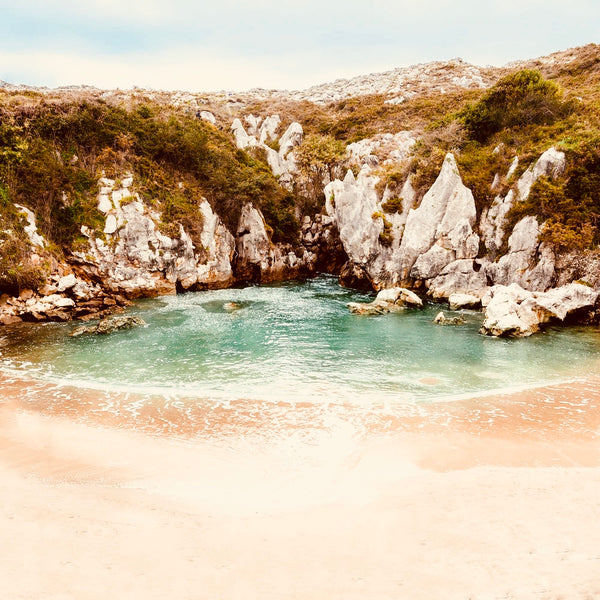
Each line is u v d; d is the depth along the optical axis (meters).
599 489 9.34
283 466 10.63
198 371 17.17
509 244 29.50
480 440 11.98
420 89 64.94
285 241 44.75
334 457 11.06
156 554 7.22
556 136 32.31
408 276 33.12
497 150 34.00
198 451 11.38
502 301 23.72
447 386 15.92
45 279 25.64
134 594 6.25
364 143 49.38
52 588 6.33
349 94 75.00
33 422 12.96
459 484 9.67
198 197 36.00
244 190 39.19
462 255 31.27
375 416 13.44
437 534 7.75
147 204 32.28
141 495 9.33
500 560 6.92
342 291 35.22
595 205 27.67
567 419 13.30
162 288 31.88
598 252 25.94
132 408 13.93
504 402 14.53
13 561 6.92
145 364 17.89
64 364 17.78
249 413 13.60
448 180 32.19
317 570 6.82
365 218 34.69
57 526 7.98
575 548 7.18
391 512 8.55
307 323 24.66
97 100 36.62
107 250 29.09
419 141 39.16
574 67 50.00
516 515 8.30
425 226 32.56
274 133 57.62
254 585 6.48
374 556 7.18
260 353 19.41
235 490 9.58
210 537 7.75
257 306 28.92
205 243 35.34
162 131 36.31
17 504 8.77
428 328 23.84
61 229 28.44
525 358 18.95
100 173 31.06
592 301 24.73
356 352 19.70
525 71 37.56
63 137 31.27
